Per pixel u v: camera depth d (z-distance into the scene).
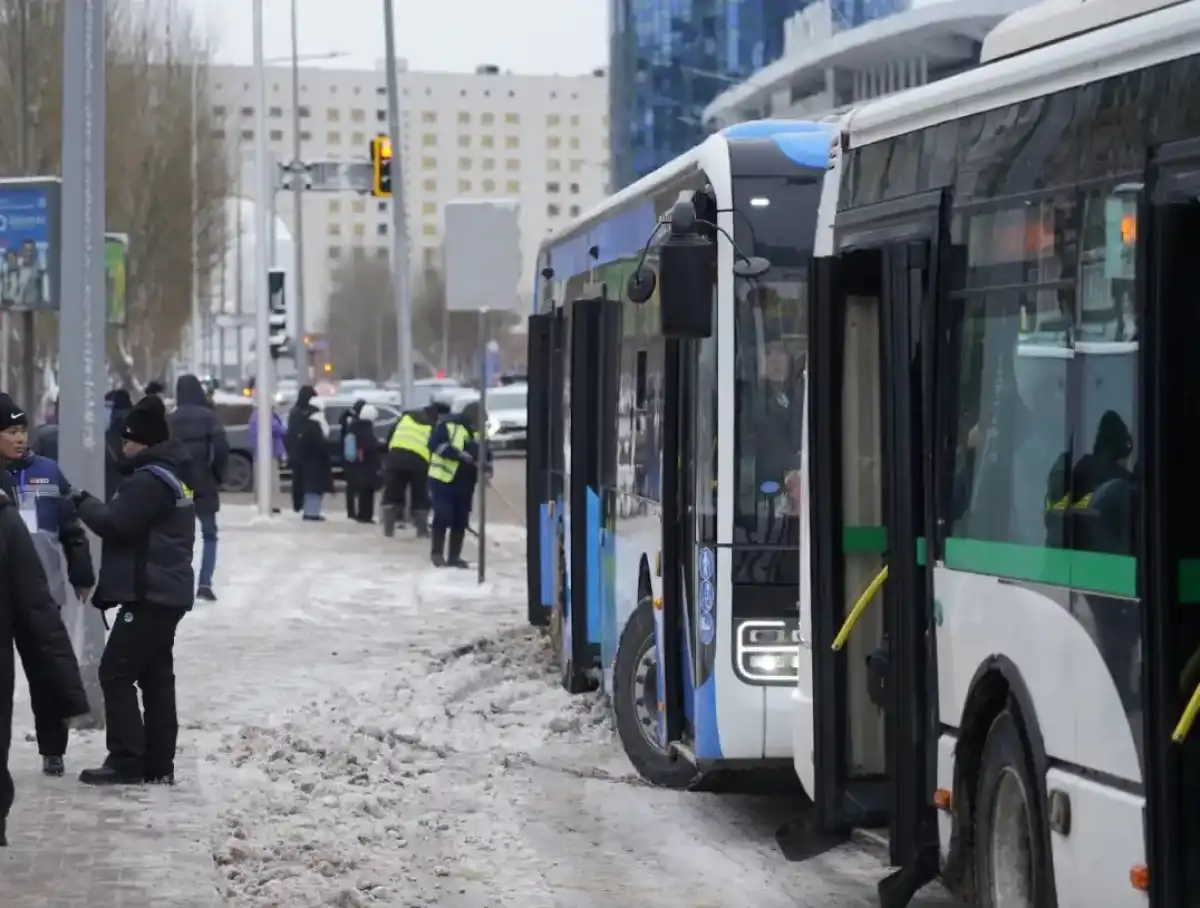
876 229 11.24
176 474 14.78
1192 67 8.00
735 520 13.55
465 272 29.98
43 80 51.09
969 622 10.01
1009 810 9.63
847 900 11.96
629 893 12.10
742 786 15.00
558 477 21.69
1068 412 8.93
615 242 17.92
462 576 33.44
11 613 10.95
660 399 15.23
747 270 13.66
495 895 11.95
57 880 11.51
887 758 10.97
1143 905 8.05
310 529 45.38
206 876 11.70
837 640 11.54
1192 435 8.00
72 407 16.84
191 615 27.30
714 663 13.54
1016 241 9.58
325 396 83.75
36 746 16.45
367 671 21.89
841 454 11.64
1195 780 7.90
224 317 59.53
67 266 16.86
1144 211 8.23
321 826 13.73
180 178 76.44
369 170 48.72
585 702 19.78
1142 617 8.06
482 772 16.50
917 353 10.81
